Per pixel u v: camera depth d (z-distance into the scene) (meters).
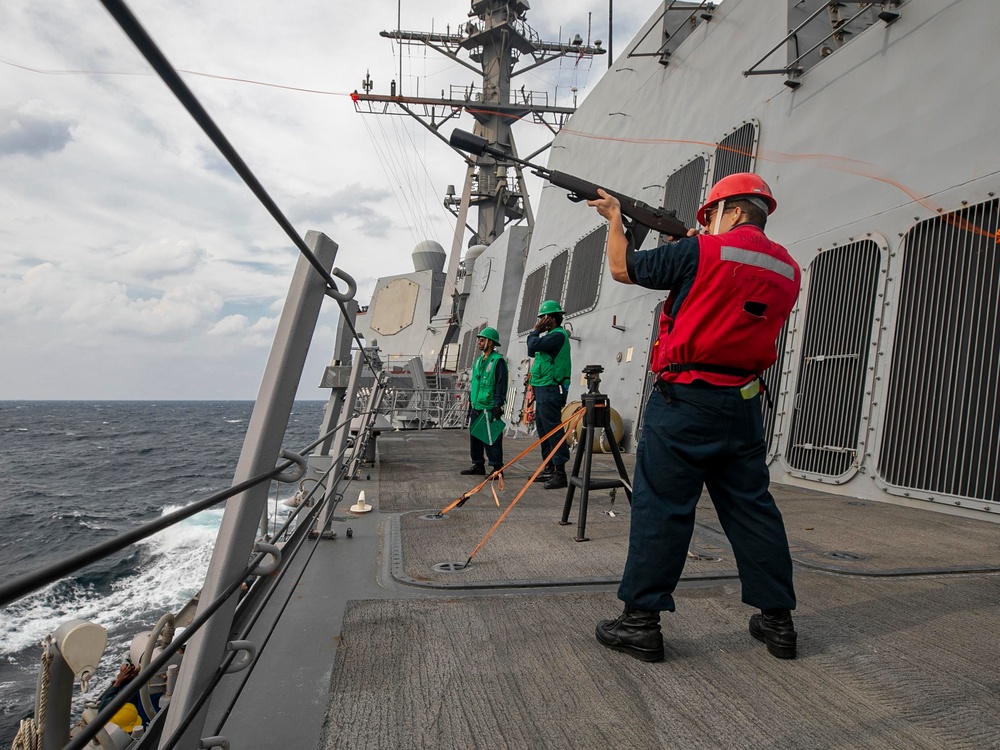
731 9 8.10
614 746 1.58
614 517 4.40
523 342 15.05
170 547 10.41
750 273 2.01
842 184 6.00
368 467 7.25
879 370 5.37
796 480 6.04
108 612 7.70
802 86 6.69
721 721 1.71
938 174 5.07
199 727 1.30
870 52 5.88
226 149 0.91
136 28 0.61
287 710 1.74
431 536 3.78
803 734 1.65
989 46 4.79
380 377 6.39
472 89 23.11
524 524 4.13
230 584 1.30
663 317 2.20
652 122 10.05
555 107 22.62
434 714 1.73
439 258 28.02
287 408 1.49
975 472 4.50
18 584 0.50
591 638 2.27
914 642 2.27
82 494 22.44
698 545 3.63
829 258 6.04
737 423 2.10
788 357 6.36
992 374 4.47
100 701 1.66
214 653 1.29
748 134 7.44
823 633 2.35
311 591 2.76
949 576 3.11
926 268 5.08
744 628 2.38
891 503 5.07
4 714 5.36
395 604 2.60
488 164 23.88
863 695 1.87
